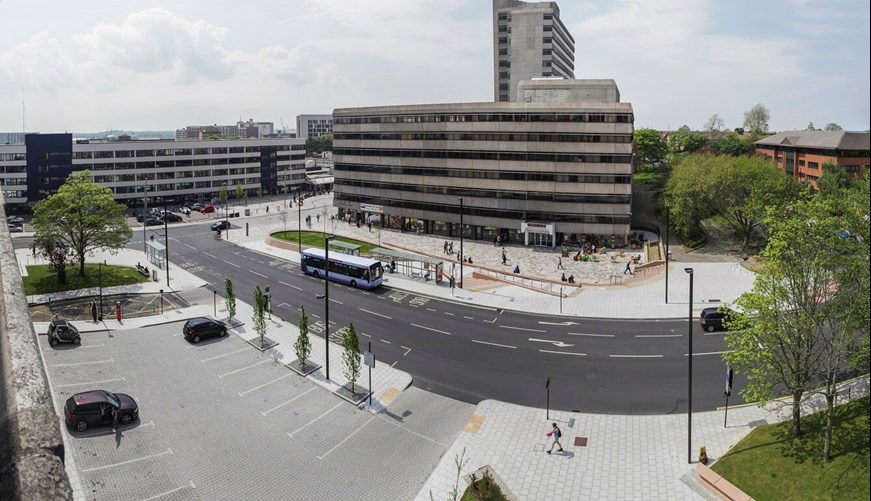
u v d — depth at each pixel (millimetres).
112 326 58094
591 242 103125
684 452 35969
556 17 178250
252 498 31906
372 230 121500
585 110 100250
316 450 36688
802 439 33594
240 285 76250
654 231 112750
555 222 104438
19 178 133750
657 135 179875
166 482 32875
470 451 36719
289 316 63156
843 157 129375
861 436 31953
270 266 87500
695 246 94188
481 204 109625
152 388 44375
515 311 64688
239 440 37531
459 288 74625
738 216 88438
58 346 51781
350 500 31984
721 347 52344
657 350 52250
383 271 83000
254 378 46844
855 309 30719
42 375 6945
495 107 106000
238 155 174000
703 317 56719
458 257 94500
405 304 67812
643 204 132875
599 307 65312
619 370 48156
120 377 46062
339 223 129625
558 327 59062
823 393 32688
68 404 37969
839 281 32031
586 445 37125
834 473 30219
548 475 34156
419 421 40469
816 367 35031
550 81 111875
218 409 41531
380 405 42656
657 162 188500
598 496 32188
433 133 113500
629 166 99500
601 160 100500
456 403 43094
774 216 38125
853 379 33469
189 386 45000
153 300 68312
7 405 6258
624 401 42781
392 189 122188
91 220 74062
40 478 5359
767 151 169125
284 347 53594
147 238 108500
